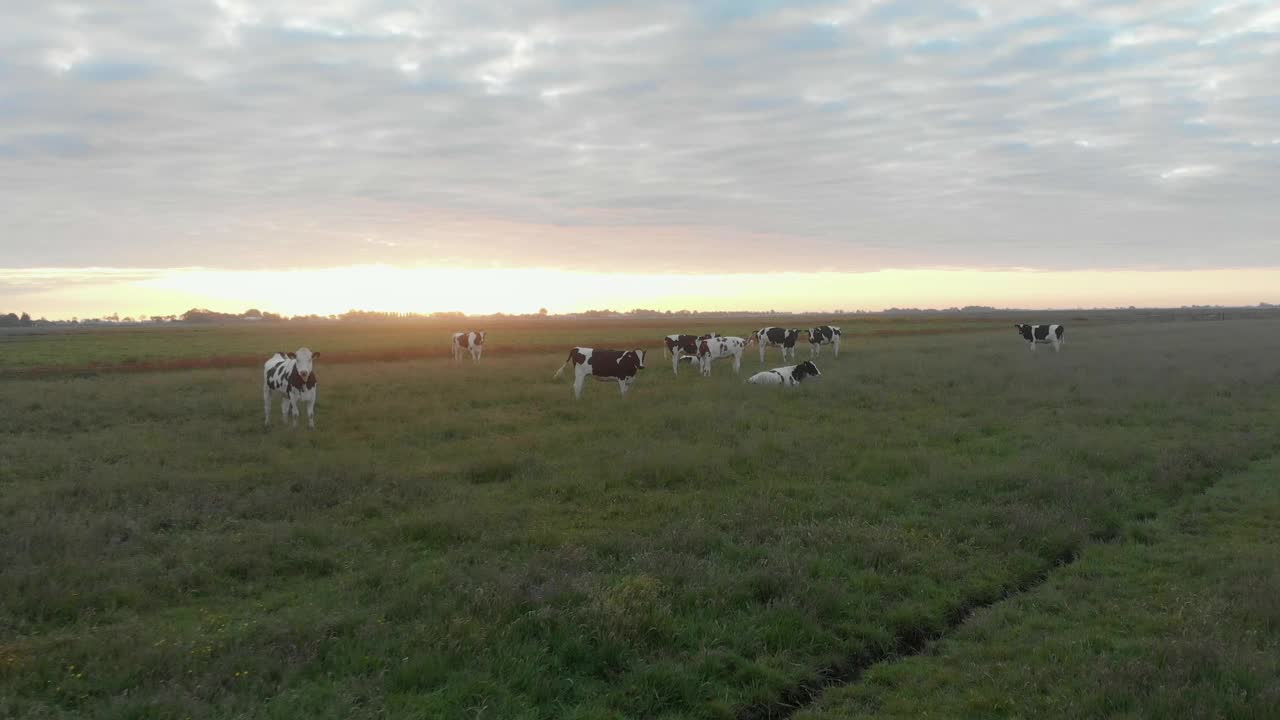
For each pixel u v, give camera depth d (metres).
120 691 5.50
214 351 48.59
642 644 6.39
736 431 15.95
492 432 16.80
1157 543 9.55
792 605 7.23
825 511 10.45
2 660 5.75
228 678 5.64
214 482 11.80
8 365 37.34
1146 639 6.70
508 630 6.45
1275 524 10.10
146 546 8.84
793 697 6.13
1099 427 16.59
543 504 11.04
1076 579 8.25
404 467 13.23
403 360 41.03
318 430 16.64
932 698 5.95
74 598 7.08
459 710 5.40
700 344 29.75
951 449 14.66
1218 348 37.00
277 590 7.90
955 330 76.25
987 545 9.30
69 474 12.28
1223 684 5.61
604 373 22.12
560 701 5.68
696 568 8.01
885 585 7.99
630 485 12.04
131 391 23.52
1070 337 50.56
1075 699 5.61
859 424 17.08
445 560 8.55
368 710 5.25
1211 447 14.05
